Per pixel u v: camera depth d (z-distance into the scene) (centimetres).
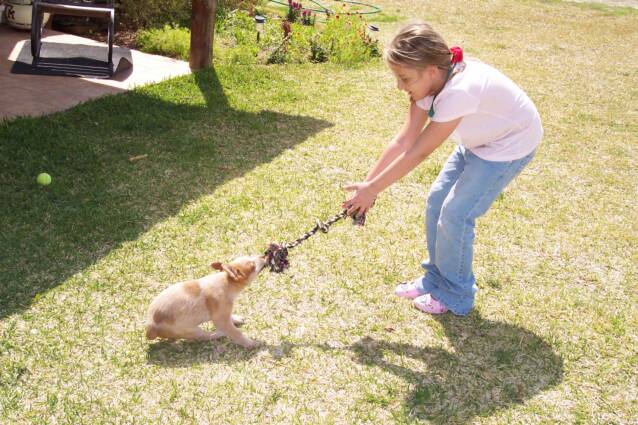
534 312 435
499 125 351
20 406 315
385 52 335
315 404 336
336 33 1170
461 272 402
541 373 375
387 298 435
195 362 357
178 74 885
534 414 342
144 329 379
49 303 392
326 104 841
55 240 458
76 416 312
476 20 1686
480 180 365
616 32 1644
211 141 663
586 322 428
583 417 342
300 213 533
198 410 324
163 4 1133
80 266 432
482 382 363
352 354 377
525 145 361
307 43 1111
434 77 337
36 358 347
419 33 325
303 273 452
